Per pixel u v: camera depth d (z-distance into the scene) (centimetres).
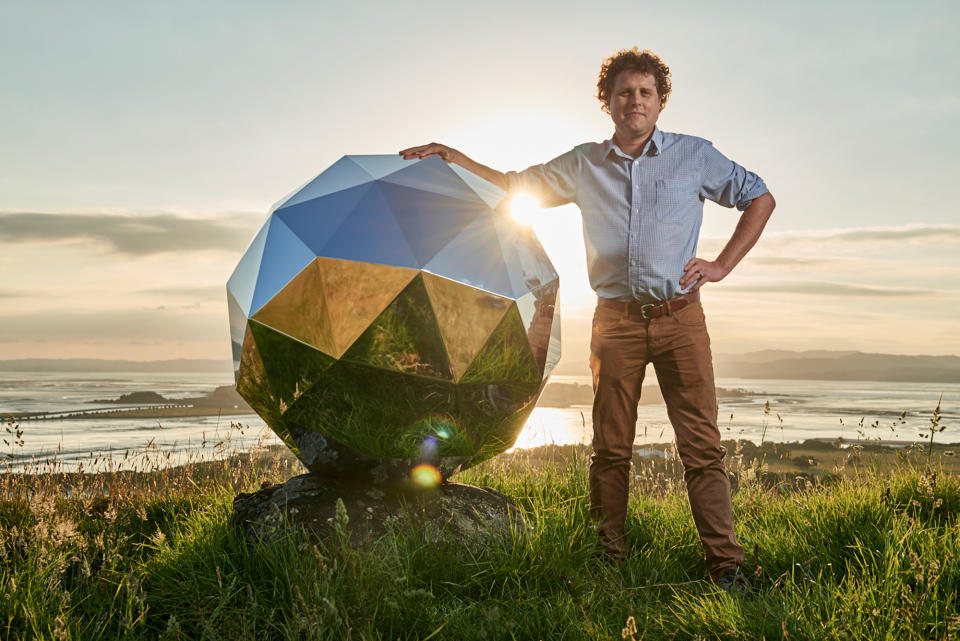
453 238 274
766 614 228
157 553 318
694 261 310
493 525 309
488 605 249
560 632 231
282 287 268
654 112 326
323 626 209
